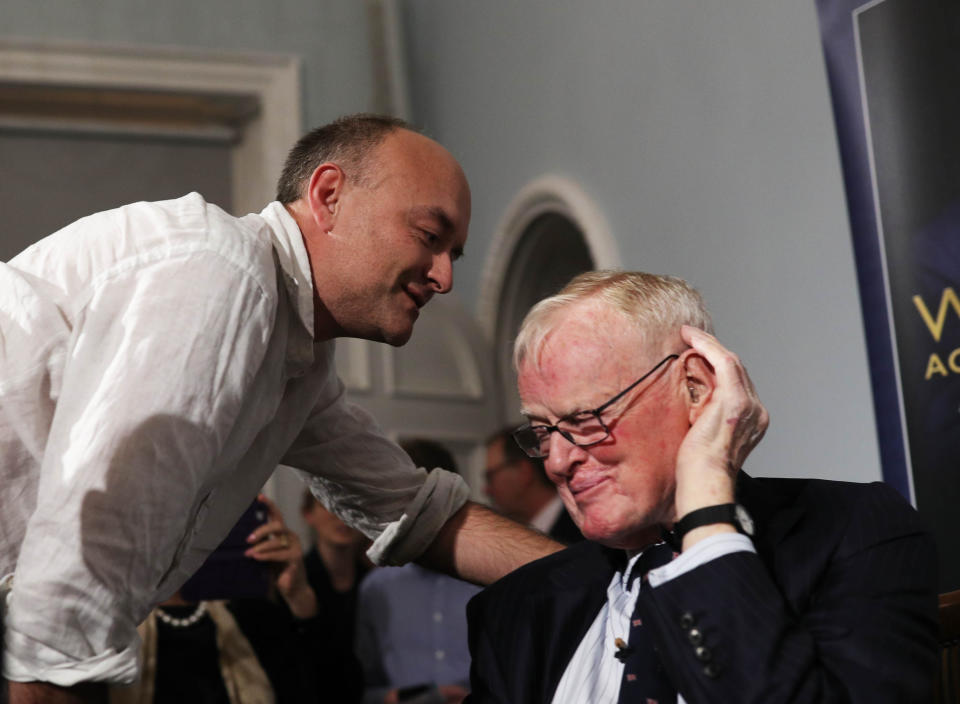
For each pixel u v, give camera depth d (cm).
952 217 279
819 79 347
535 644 160
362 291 173
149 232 150
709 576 132
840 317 335
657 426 144
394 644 388
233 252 151
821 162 344
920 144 287
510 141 570
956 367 274
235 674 287
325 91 654
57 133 638
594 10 486
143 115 646
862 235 301
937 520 276
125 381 139
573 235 552
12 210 634
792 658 128
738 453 142
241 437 164
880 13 297
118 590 135
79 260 151
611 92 474
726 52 395
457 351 605
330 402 197
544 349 146
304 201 174
